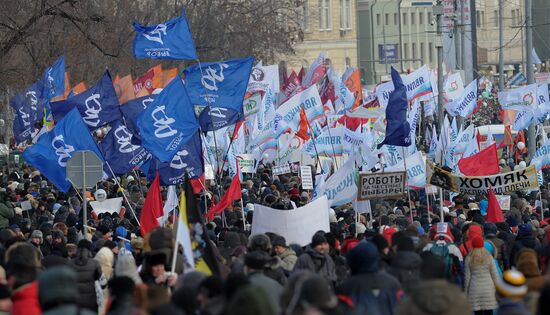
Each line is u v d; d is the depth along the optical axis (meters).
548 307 18.52
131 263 29.00
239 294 17.61
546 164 61.47
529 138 85.69
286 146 72.25
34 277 23.86
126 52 111.00
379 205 49.44
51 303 19.44
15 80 87.31
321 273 29.48
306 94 68.06
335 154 64.19
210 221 47.69
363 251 23.77
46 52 88.31
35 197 65.12
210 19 131.88
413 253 27.36
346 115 65.19
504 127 90.88
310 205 35.09
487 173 52.81
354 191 46.56
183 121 44.53
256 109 76.88
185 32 50.94
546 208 55.28
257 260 25.56
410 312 20.91
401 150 65.00
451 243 34.84
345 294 23.62
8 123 106.50
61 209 53.12
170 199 45.09
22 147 105.62
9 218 51.66
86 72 106.12
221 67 53.47
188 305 20.75
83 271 32.50
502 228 40.84
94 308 32.66
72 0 79.19
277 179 70.69
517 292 23.58
